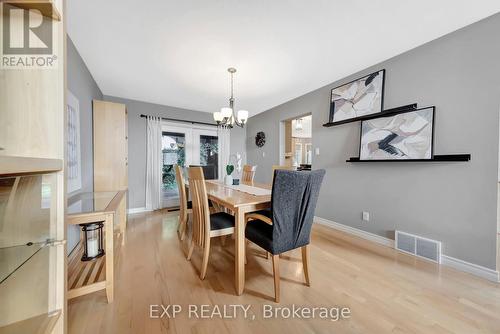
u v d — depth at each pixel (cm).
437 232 199
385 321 126
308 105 338
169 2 148
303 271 173
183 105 415
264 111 453
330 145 301
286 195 137
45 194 77
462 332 118
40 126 75
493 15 166
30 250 77
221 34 186
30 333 72
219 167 478
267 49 211
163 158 423
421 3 152
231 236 264
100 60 232
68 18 163
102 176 272
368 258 207
